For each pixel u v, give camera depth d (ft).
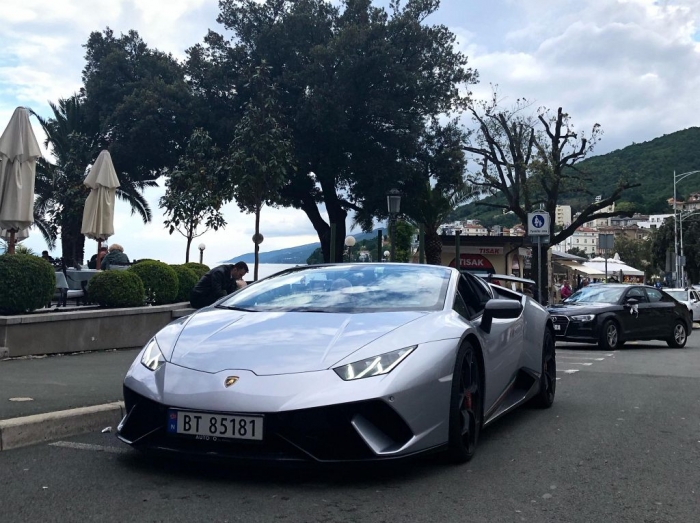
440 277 16.83
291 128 100.78
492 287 20.36
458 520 10.70
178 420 11.74
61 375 23.53
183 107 103.76
